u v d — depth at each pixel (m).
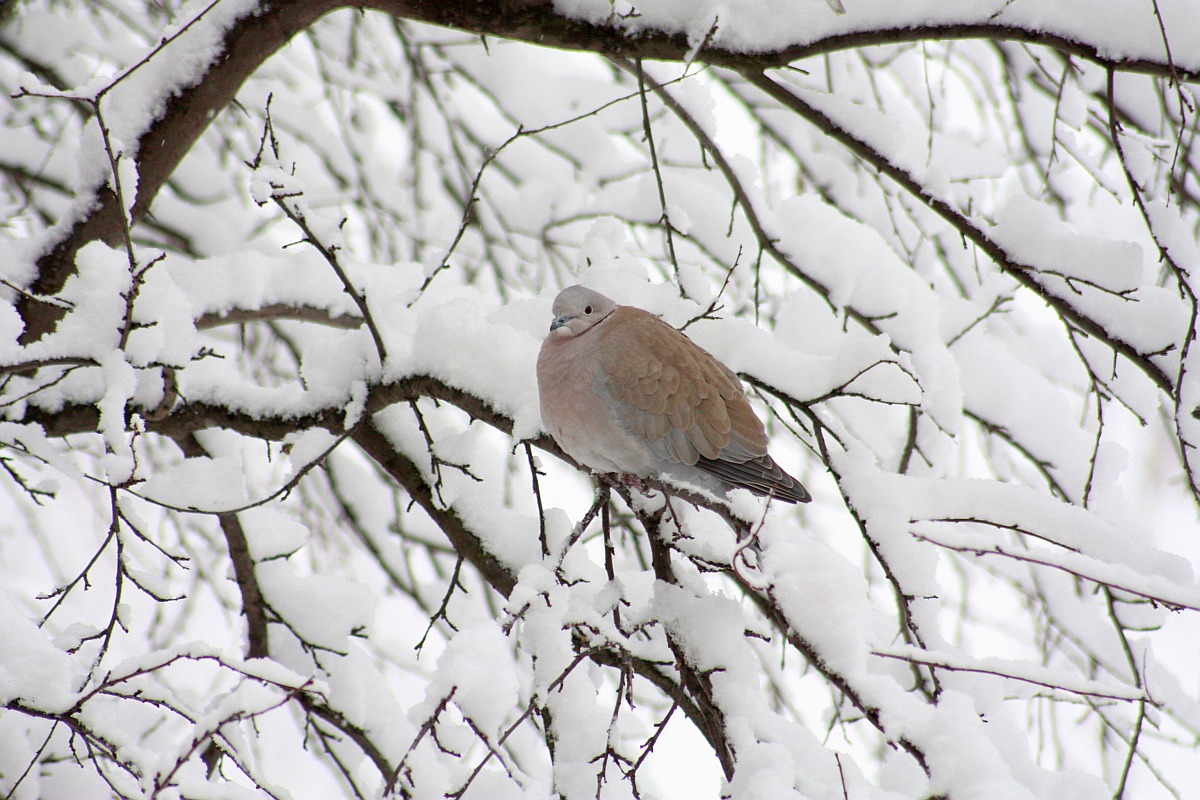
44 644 5.48
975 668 4.96
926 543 6.84
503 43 11.88
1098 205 11.64
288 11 8.05
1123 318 8.16
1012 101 11.12
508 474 11.34
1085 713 9.08
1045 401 9.55
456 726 5.91
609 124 11.93
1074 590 9.59
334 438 7.00
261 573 8.12
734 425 6.75
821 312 9.30
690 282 9.16
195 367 7.64
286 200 6.19
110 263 6.35
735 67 8.28
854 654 5.64
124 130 7.81
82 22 11.38
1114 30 7.80
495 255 12.70
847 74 11.66
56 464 6.15
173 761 4.88
